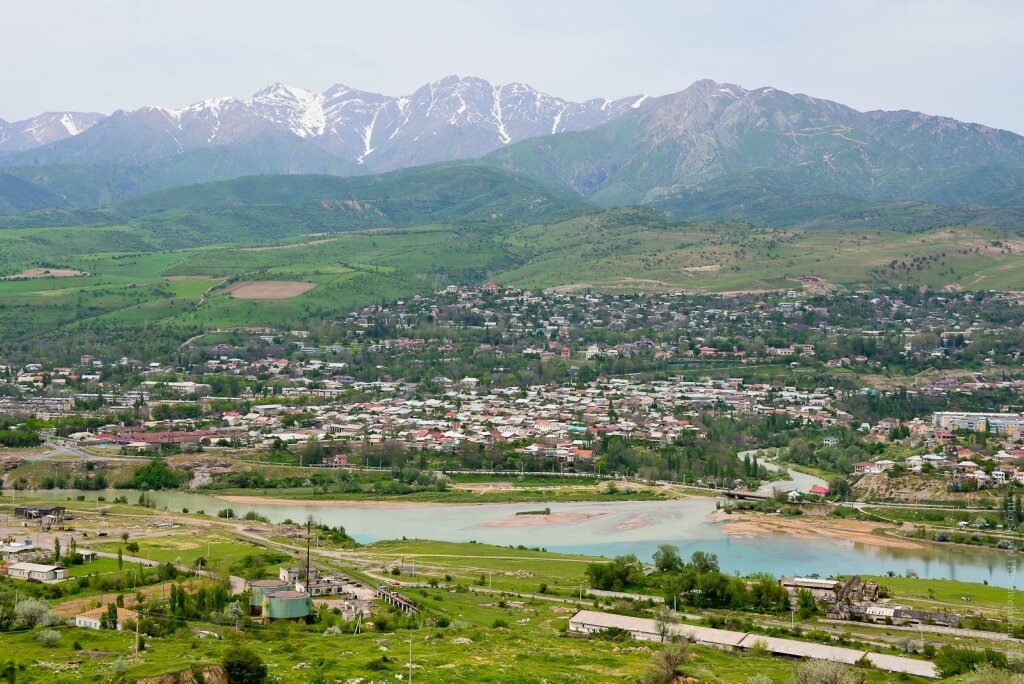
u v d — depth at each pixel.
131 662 194.00
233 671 189.00
